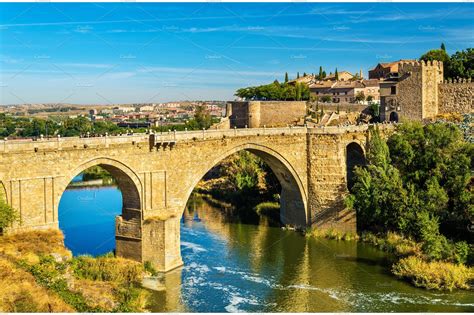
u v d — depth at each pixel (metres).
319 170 105.62
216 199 142.00
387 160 104.44
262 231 107.50
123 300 65.38
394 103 138.88
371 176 102.62
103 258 80.31
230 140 95.06
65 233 101.31
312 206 106.44
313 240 100.31
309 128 106.25
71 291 59.78
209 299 71.50
